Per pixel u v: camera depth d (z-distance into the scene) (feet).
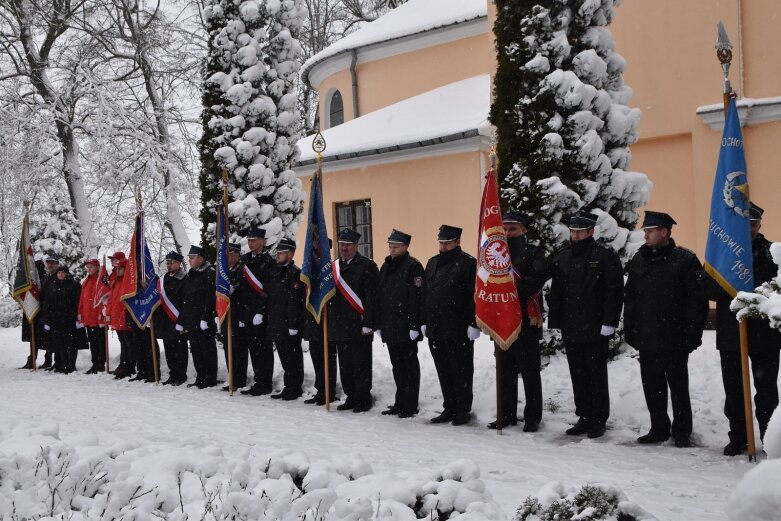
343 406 32.58
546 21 34.30
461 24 62.54
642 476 19.92
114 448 18.21
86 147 70.59
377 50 68.49
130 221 72.64
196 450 17.95
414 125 55.31
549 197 33.60
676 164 45.14
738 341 22.74
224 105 47.32
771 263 22.97
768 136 41.78
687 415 24.35
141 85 74.28
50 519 13.96
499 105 35.73
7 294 85.92
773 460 10.28
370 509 13.91
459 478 15.28
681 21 43.91
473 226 51.11
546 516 12.64
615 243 34.09
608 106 34.68
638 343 24.67
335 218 58.85
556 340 34.60
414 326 29.96
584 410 26.53
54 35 70.54
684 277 24.16
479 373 34.73
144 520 13.91
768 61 41.55
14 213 70.13
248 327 37.70
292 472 16.28
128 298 42.75
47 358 52.70
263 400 35.88
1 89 70.33
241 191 46.62
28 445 17.62
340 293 32.27
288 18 49.16
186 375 42.88
